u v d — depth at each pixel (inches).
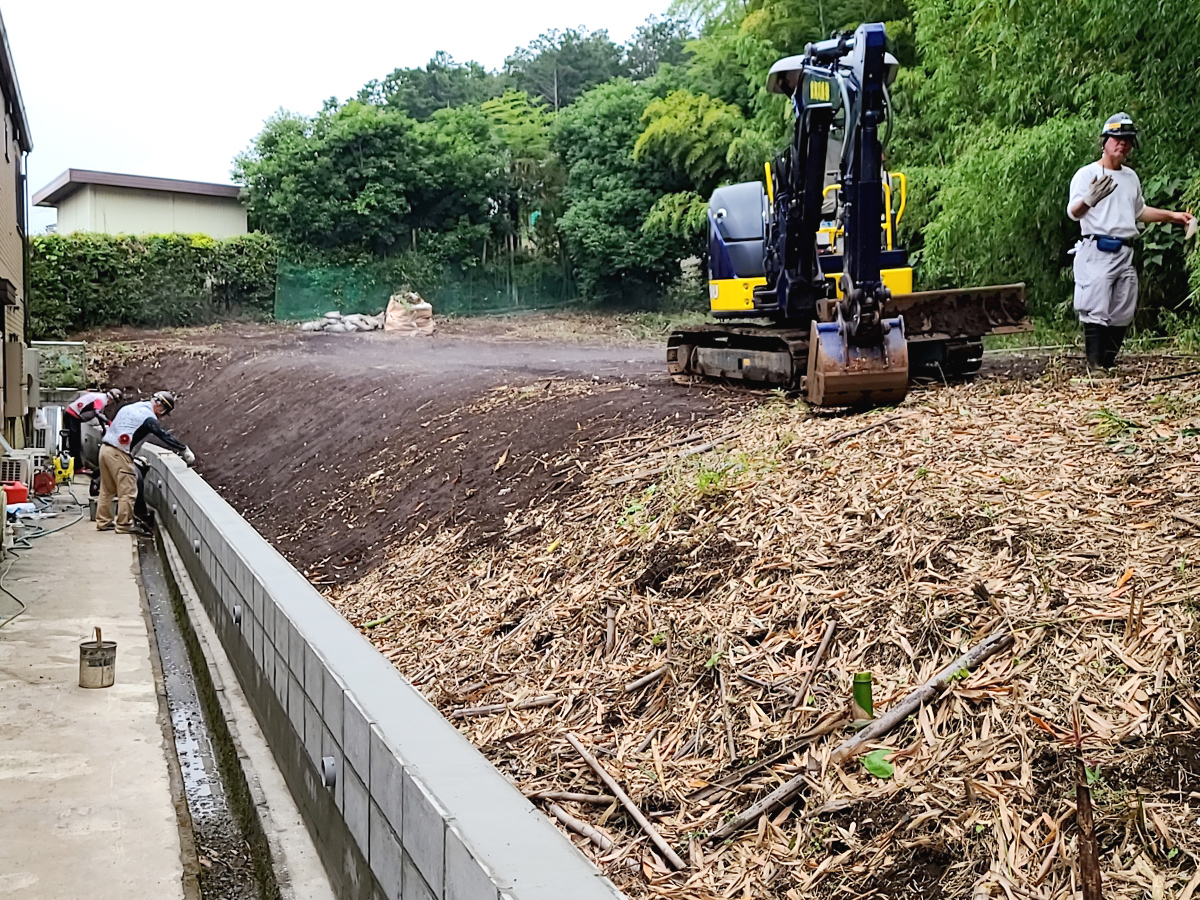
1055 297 424.2
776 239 336.8
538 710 174.4
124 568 387.9
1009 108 424.2
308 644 169.5
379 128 1155.9
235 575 247.9
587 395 352.8
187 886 161.5
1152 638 127.2
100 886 160.6
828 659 150.6
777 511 197.6
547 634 199.0
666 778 141.8
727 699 151.3
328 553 322.3
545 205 1264.8
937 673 136.4
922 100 582.6
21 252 681.6
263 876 166.4
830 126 312.5
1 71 539.8
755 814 126.0
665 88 1178.6
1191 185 323.6
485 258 1248.2
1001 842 106.0
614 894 90.6
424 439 373.1
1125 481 173.6
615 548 216.2
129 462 457.4
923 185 538.3
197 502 325.4
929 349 315.3
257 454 511.8
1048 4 373.7
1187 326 351.3
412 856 116.7
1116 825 102.8
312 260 1119.6
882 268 343.9
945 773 119.0
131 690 253.6
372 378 524.4
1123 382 258.8
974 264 427.5
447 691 191.9
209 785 209.6
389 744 125.8
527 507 270.2
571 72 1936.5
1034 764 114.8
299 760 178.9
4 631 301.4
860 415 258.7
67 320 936.9
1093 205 288.7
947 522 170.2
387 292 1143.6
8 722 229.3
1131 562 145.6
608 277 1218.0
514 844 99.8
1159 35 347.6
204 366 757.9
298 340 853.2
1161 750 110.3
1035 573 148.9
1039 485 178.5
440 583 251.6
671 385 367.9
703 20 1065.5
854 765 126.6
